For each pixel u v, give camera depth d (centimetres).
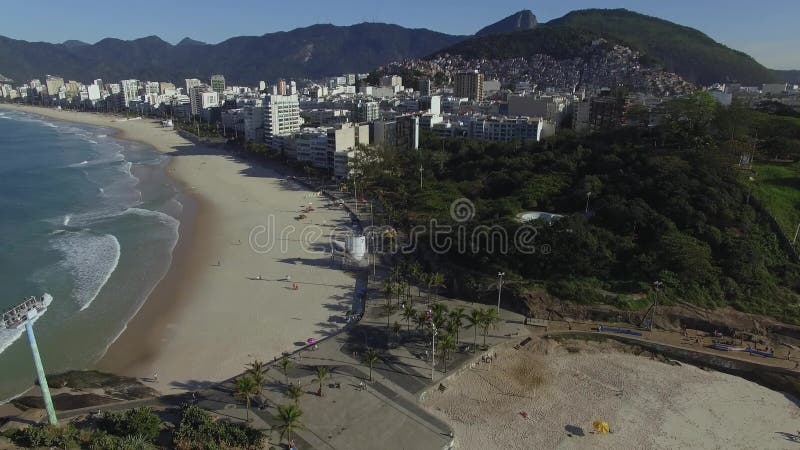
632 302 10381
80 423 7325
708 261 10906
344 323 10594
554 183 15888
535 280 11212
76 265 13550
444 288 11944
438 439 7194
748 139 15950
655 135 17912
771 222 12162
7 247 14675
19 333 10169
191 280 12694
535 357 9450
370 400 7962
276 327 10444
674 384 8769
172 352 9569
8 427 7200
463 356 9238
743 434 7606
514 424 7712
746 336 9712
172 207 18912
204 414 7269
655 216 12094
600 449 7244
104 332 10319
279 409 6962
